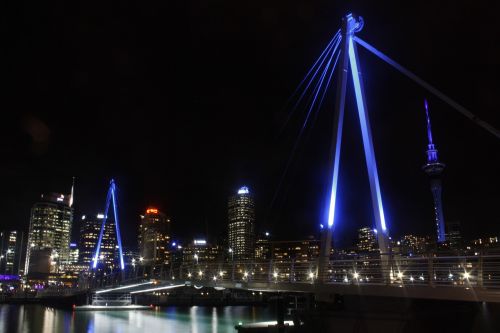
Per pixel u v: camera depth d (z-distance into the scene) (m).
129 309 150.38
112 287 130.12
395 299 40.25
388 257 45.91
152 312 140.62
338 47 59.00
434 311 40.47
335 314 43.00
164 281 86.75
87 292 154.88
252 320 110.75
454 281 35.44
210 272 69.00
